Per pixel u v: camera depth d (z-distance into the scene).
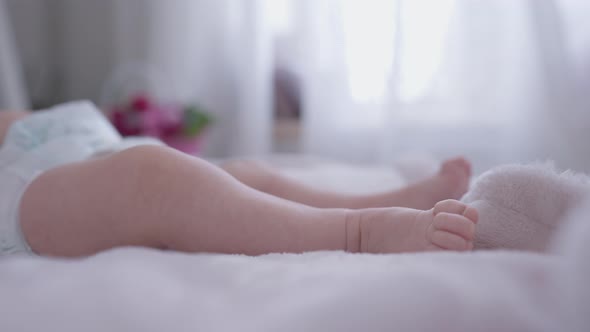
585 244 0.37
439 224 0.48
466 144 1.51
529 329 0.36
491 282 0.38
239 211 0.51
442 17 1.48
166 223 0.51
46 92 1.80
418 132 1.51
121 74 1.69
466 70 1.49
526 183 0.48
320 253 0.49
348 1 1.53
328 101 1.58
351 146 1.59
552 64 1.36
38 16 1.76
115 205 0.51
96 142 0.69
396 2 1.46
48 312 0.38
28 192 0.54
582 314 0.36
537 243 0.47
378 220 0.51
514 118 1.46
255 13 1.57
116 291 0.39
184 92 1.65
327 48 1.57
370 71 1.55
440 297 0.37
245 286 0.41
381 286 0.38
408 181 0.89
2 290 0.40
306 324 0.37
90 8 1.77
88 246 0.52
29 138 0.69
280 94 1.69
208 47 1.68
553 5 1.34
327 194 0.63
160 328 0.37
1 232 0.54
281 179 0.64
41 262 0.44
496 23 1.46
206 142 1.69
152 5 1.64
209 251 0.52
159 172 0.51
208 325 0.37
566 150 1.37
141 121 1.26
